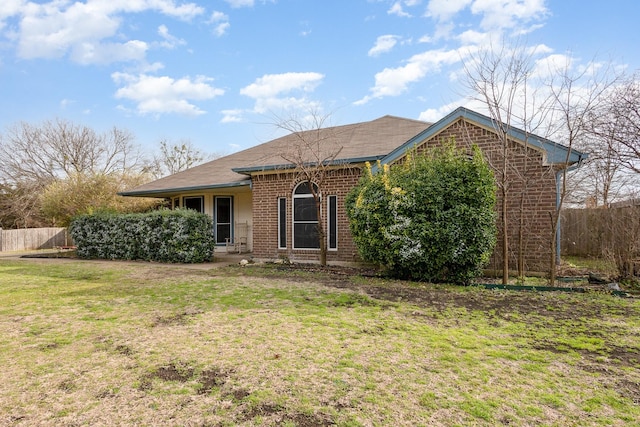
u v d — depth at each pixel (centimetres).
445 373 375
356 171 1132
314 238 1207
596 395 331
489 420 293
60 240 2461
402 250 832
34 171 3281
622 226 840
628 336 478
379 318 562
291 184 1226
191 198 1655
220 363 403
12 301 705
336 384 353
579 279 845
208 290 781
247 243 1617
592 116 948
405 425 287
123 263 1316
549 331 498
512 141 919
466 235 782
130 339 483
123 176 2153
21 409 314
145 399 329
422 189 814
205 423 291
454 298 687
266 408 312
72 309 641
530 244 911
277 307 632
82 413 307
